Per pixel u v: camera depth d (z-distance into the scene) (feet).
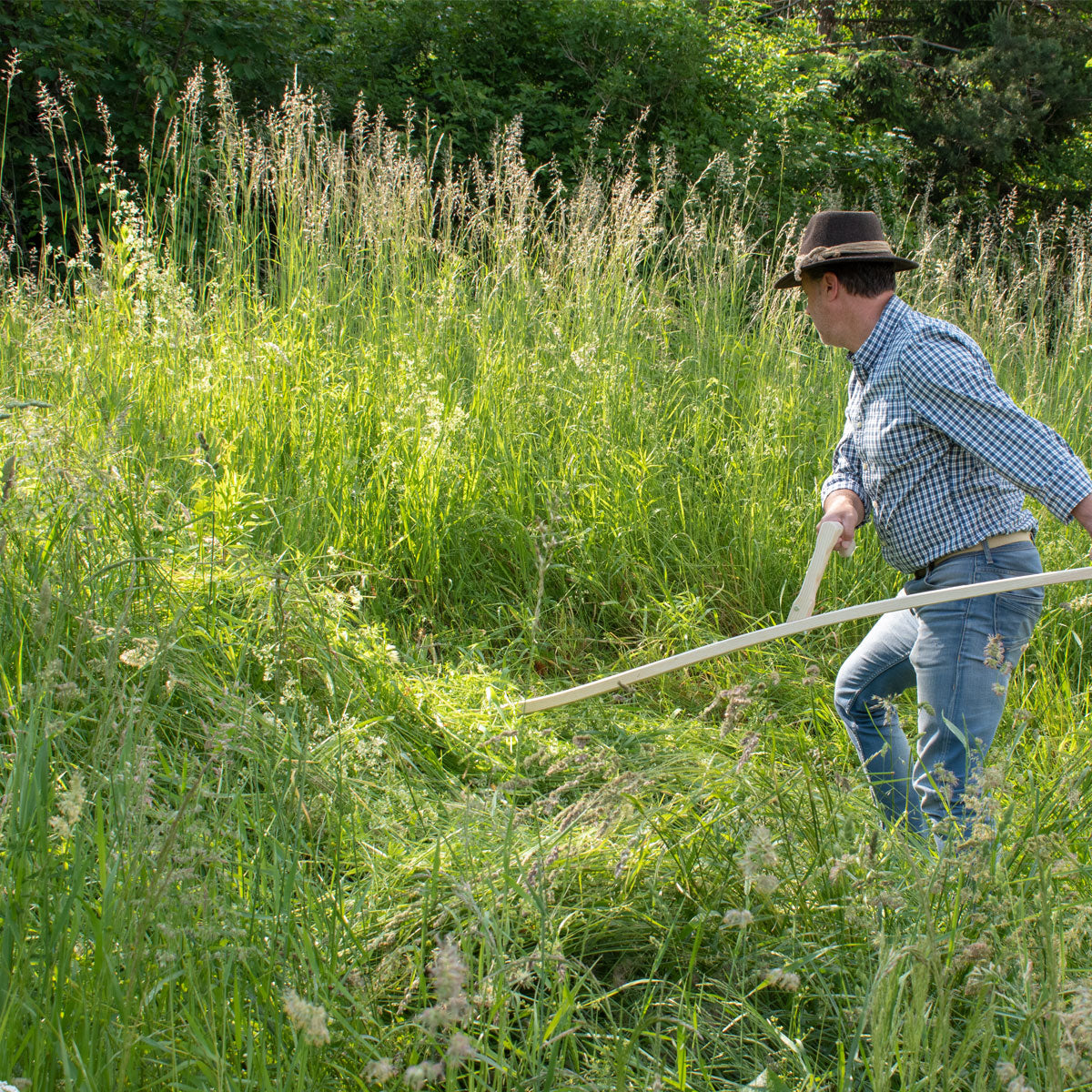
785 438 19.34
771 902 7.39
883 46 61.87
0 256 21.36
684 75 38.45
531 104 36.68
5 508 9.40
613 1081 6.11
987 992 5.92
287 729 8.43
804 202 39.11
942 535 9.34
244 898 6.81
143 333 17.48
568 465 17.26
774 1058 6.62
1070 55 60.18
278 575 9.49
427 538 15.15
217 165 26.45
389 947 7.20
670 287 24.23
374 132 24.68
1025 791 8.54
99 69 30.14
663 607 15.31
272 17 33.17
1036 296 25.59
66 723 6.93
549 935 7.27
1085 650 15.66
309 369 17.81
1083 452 20.47
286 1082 5.32
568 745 11.26
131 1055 5.09
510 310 20.85
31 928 5.82
